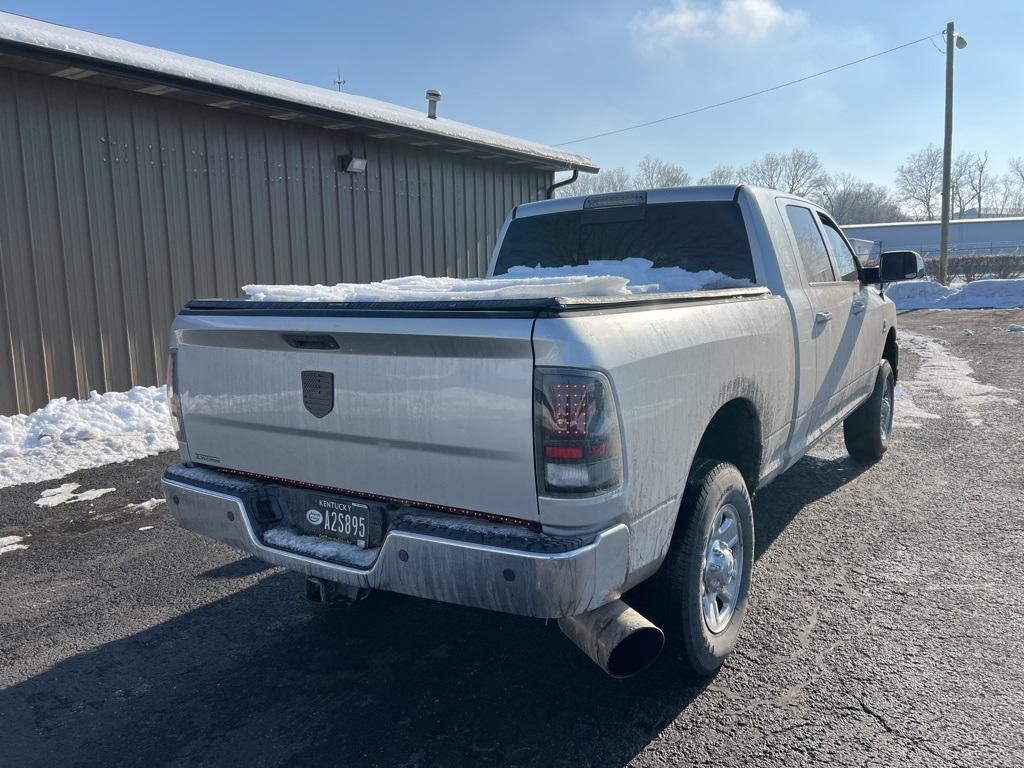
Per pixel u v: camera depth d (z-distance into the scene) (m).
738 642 3.56
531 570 2.40
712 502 3.09
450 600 2.59
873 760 2.71
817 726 2.92
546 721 3.02
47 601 4.23
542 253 5.07
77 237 8.62
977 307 24.19
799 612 3.84
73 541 5.14
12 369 8.14
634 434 2.58
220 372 3.29
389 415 2.75
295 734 2.98
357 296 3.18
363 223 12.02
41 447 7.18
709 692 3.17
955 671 3.27
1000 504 5.43
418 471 2.72
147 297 9.33
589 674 3.36
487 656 3.55
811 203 5.23
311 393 2.96
